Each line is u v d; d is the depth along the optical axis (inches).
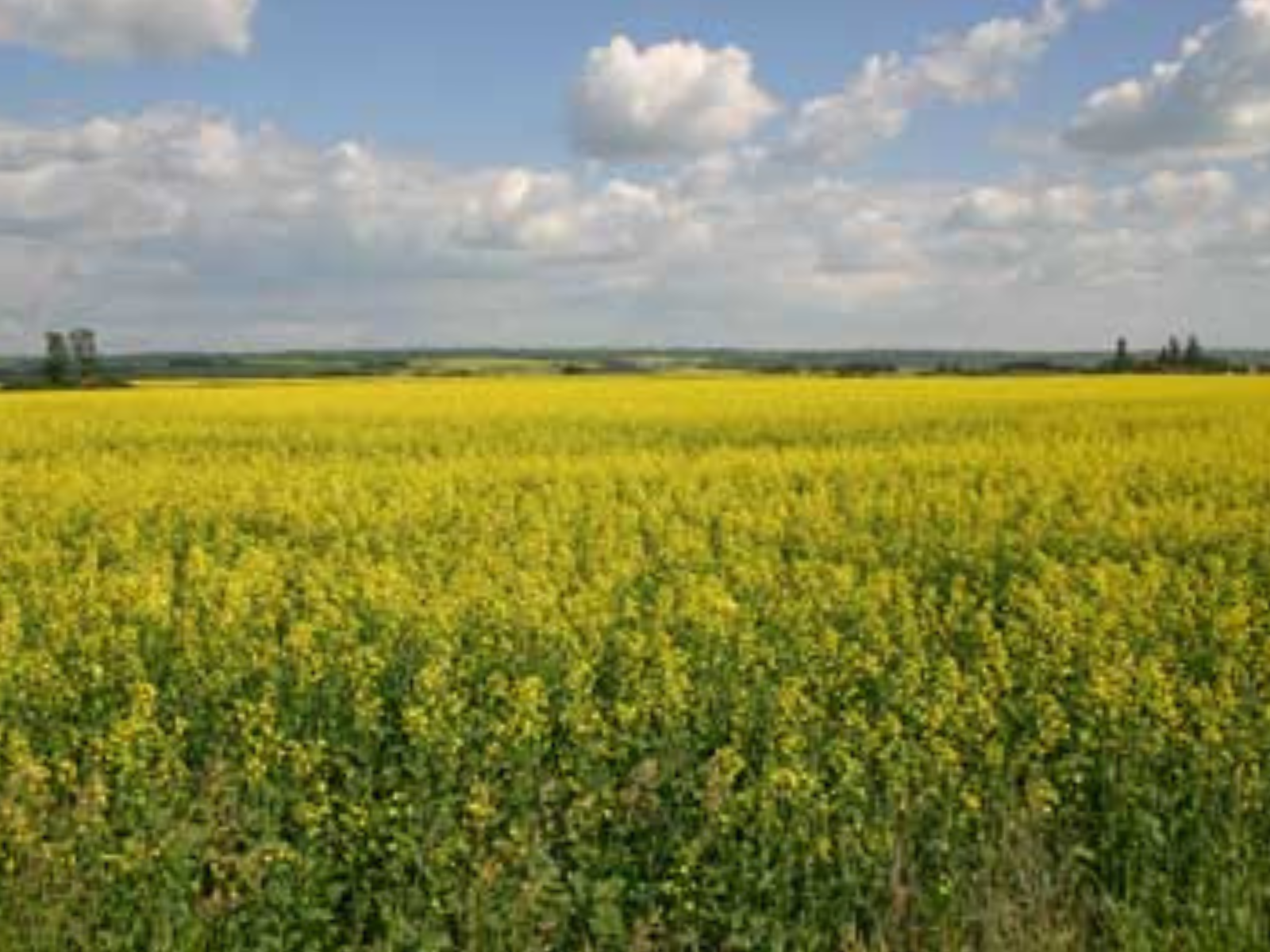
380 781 332.2
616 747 343.3
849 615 470.6
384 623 452.4
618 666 410.0
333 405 1533.0
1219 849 285.6
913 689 371.2
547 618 453.4
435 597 475.2
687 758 335.6
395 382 2260.1
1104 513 683.4
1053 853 303.6
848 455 964.6
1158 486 804.0
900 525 687.1
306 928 273.3
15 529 693.3
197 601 498.3
